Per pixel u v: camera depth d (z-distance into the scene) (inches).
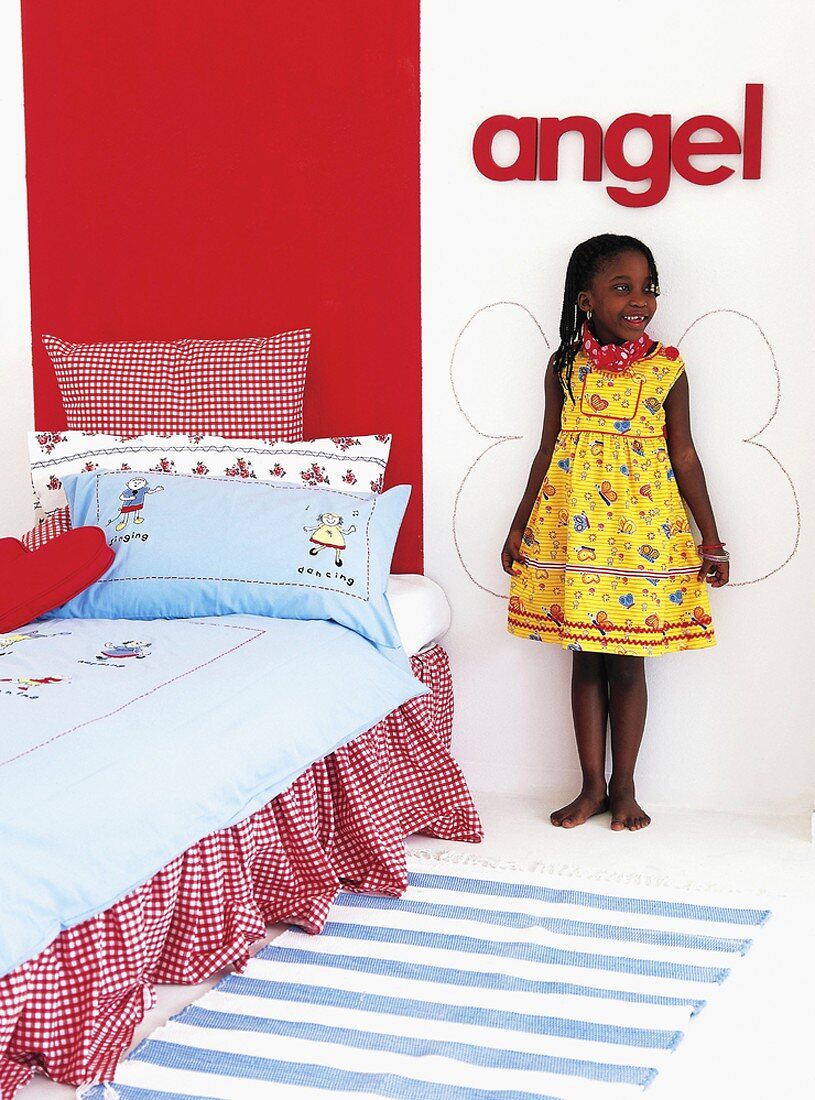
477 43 115.6
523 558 115.6
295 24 120.0
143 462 116.8
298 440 121.5
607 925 92.9
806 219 110.2
